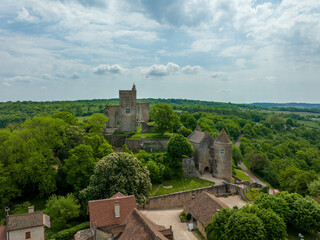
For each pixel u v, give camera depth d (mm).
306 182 76938
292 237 50812
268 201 53344
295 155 143000
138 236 33781
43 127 73688
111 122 111000
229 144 82000
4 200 61219
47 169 67562
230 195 73500
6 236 41875
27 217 44562
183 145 81438
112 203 44656
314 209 50156
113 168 57406
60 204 54688
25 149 67062
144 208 63844
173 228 52562
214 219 44156
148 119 125875
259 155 116688
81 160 67562
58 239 48125
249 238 38906
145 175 61062
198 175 85562
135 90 105188
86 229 48469
